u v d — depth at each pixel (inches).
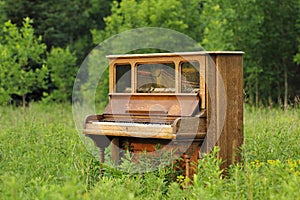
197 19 1191.6
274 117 679.1
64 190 291.1
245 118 695.7
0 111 876.0
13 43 987.9
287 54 1108.5
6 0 1370.6
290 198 314.0
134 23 1115.9
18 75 965.8
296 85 1147.9
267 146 486.9
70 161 433.7
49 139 545.0
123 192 354.9
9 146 519.2
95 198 331.6
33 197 343.6
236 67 450.9
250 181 341.7
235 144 447.8
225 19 1056.8
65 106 1078.4
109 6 1584.6
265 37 1103.0
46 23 1438.2
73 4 1515.7
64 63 1188.5
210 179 363.3
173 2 1117.1
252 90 1108.5
